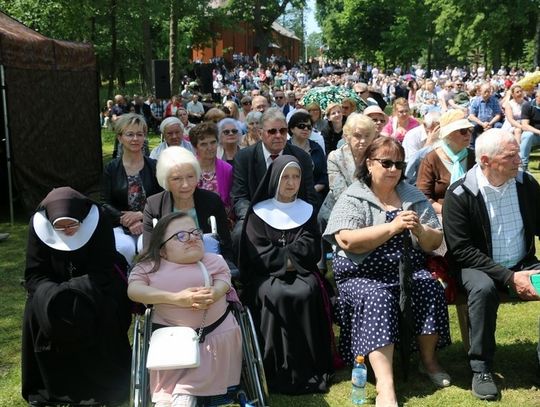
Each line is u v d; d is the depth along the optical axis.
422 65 68.69
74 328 3.56
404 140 7.07
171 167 4.11
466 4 45.47
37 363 3.75
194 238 3.49
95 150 11.03
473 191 3.98
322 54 84.12
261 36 49.25
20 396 3.91
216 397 3.44
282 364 3.93
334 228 4.08
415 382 4.00
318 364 3.97
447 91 17.53
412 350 4.12
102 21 27.84
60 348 3.66
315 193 5.37
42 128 9.10
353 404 3.76
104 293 3.77
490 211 4.00
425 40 58.81
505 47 53.03
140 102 20.72
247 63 55.88
